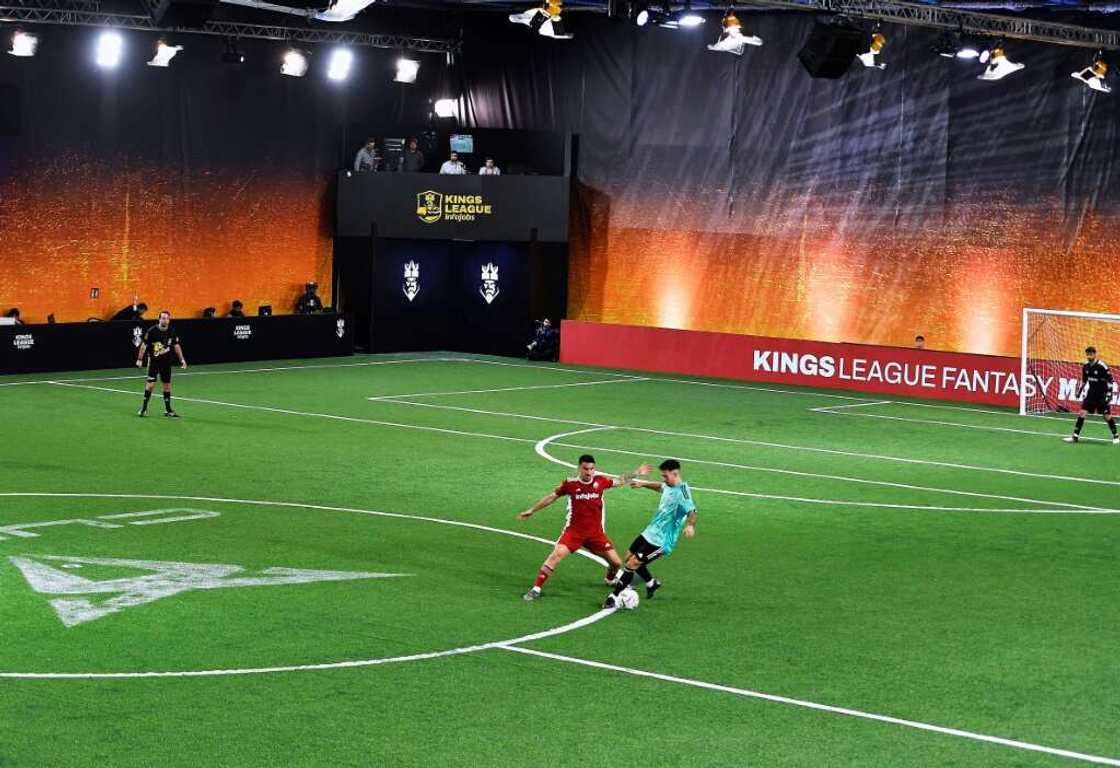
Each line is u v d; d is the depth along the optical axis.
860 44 27.00
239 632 15.02
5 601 16.11
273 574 17.66
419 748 11.62
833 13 28.61
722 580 17.86
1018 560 19.22
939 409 35.88
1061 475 26.56
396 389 37.34
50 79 40.97
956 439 30.97
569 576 18.02
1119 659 14.58
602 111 45.50
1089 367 30.66
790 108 42.53
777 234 43.09
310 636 14.94
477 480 24.69
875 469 26.81
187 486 23.55
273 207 45.62
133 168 42.88
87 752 11.39
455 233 45.00
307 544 19.44
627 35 44.91
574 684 13.43
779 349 40.50
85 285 42.28
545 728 12.16
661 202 44.88
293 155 45.84
